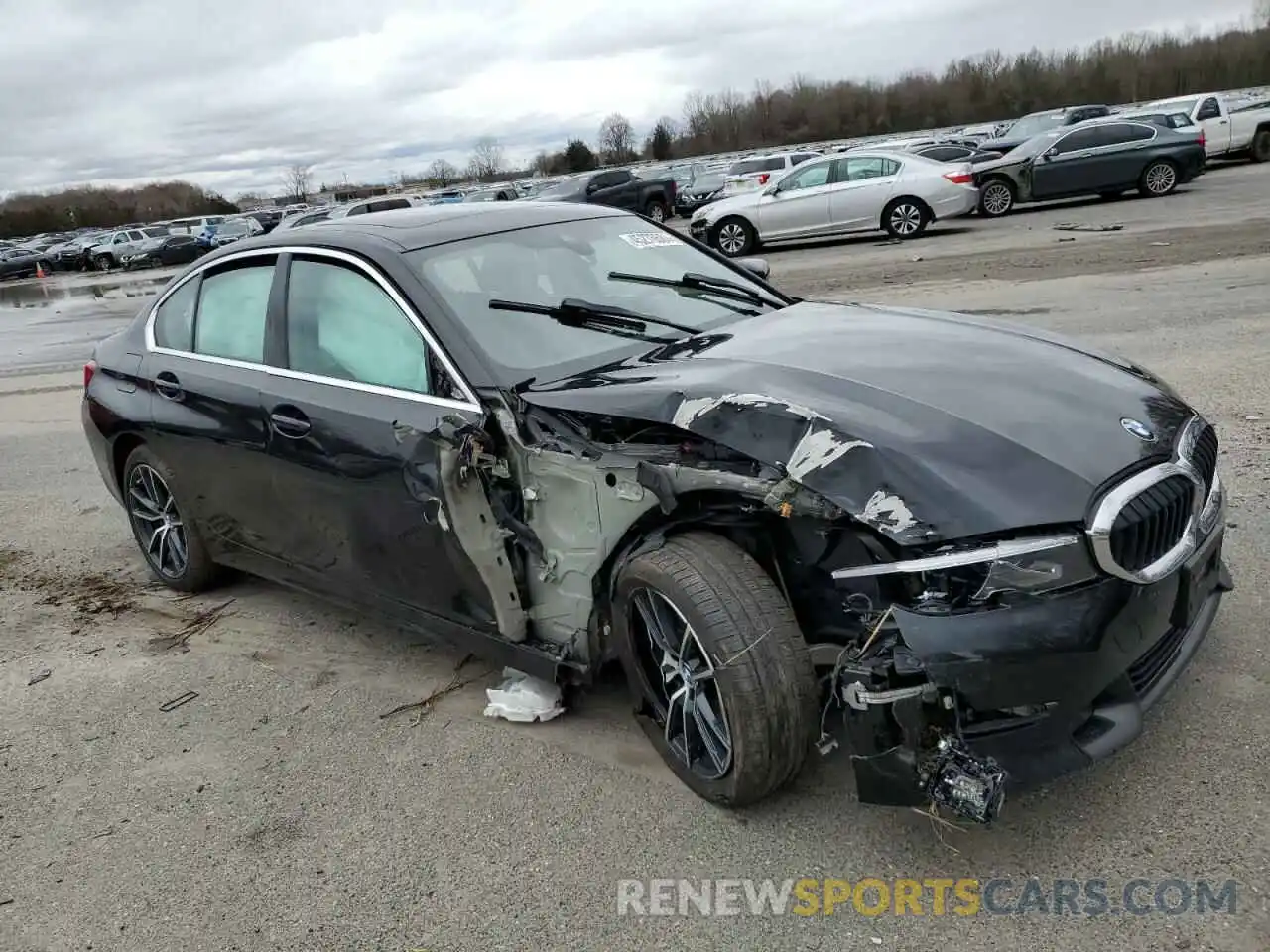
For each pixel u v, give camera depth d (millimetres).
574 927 2619
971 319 3811
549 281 3869
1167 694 3250
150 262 40906
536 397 3236
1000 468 2562
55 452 8188
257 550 4445
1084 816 2787
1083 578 2488
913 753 2500
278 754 3580
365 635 4477
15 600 5238
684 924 2588
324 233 4094
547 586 3324
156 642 4609
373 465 3541
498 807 3139
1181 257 11992
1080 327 8633
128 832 3227
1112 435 2768
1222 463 5156
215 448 4301
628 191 28750
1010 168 20234
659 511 3000
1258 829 2658
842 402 2828
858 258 16062
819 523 2732
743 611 2758
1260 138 26234
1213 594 3166
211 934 2744
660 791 3129
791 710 2746
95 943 2762
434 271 3680
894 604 2533
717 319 3957
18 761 3717
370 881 2877
